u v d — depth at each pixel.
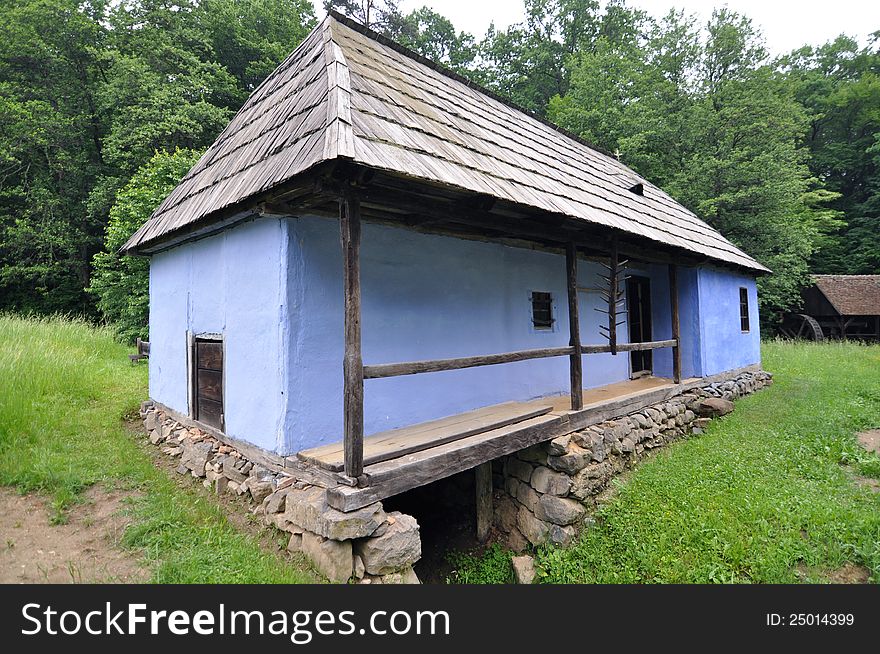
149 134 14.20
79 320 12.63
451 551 5.12
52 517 3.58
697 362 8.57
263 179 3.43
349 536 2.95
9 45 16.41
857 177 26.06
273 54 19.56
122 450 4.93
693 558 3.85
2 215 16.09
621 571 3.94
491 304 5.74
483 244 5.65
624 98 19.77
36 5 16.61
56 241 16.19
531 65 27.72
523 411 5.12
